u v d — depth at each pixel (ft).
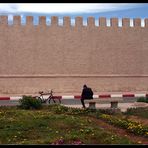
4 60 115.14
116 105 77.15
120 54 123.54
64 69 119.14
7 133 46.16
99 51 121.90
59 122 53.16
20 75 115.85
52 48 118.32
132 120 57.72
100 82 121.39
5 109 68.44
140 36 125.18
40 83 117.08
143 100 87.45
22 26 116.47
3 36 115.14
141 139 45.19
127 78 123.54
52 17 118.52
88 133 45.70
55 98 92.53
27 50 116.67
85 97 77.30
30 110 68.39
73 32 119.85
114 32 123.34
